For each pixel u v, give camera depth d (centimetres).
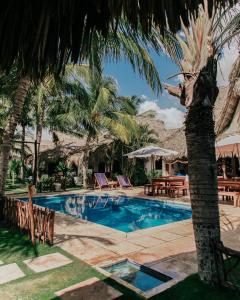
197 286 414
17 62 187
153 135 2808
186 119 436
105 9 175
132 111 2416
